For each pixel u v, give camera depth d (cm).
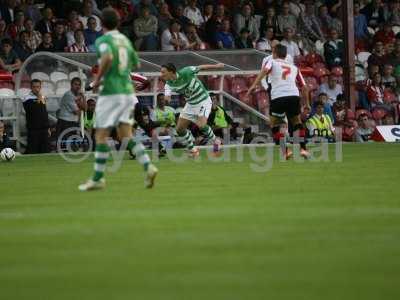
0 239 2805
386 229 2859
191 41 7731
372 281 2239
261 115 7250
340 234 2786
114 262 2462
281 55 5247
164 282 2248
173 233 2831
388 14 8881
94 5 7569
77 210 3331
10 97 6550
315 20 8381
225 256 2506
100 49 3656
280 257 2488
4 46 6950
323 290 2164
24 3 7344
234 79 7306
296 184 4019
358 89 7800
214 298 2103
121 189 3912
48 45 7056
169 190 3862
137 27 7581
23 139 6588
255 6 8331
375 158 5325
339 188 3853
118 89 3709
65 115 6506
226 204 3416
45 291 2203
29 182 4334
